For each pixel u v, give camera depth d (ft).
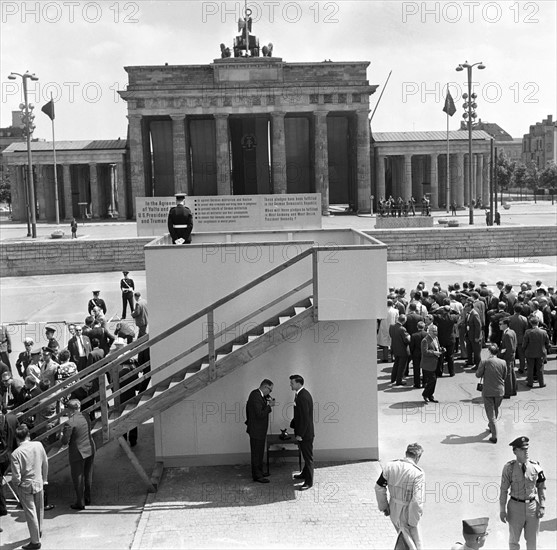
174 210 70.28
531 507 39.73
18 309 137.59
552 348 94.12
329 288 54.34
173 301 58.75
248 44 341.62
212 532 46.44
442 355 81.76
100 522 48.60
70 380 57.67
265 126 377.91
